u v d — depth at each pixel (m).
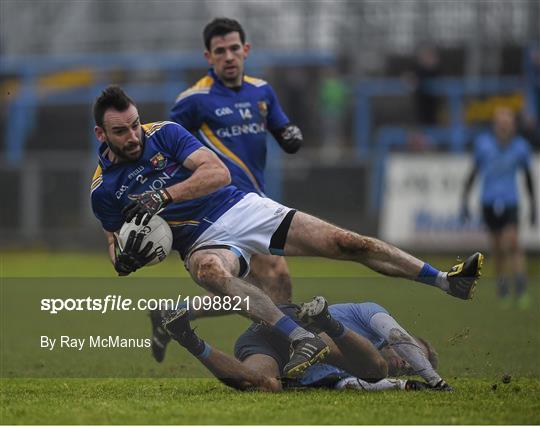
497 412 16.16
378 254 20.14
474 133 63.44
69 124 70.81
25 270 51.78
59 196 64.38
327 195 60.88
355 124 66.44
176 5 73.06
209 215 20.62
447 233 57.69
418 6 67.19
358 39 68.00
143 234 19.66
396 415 15.84
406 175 58.75
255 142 26.20
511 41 65.56
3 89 71.69
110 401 17.56
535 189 56.19
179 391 19.00
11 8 74.00
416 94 63.41
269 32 69.12
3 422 15.42
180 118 26.00
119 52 73.25
